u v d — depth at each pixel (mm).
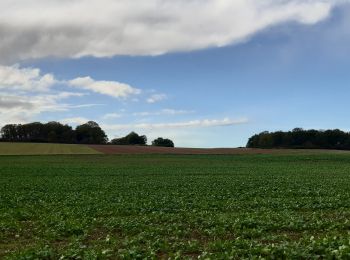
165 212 26109
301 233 18891
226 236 18562
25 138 178500
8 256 15492
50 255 15289
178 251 15188
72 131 187125
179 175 58562
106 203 30422
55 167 76500
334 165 81750
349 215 23922
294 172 63312
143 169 71062
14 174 61906
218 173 61656
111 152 118562
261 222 20656
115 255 15227
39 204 31219
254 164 84375
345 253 13594
